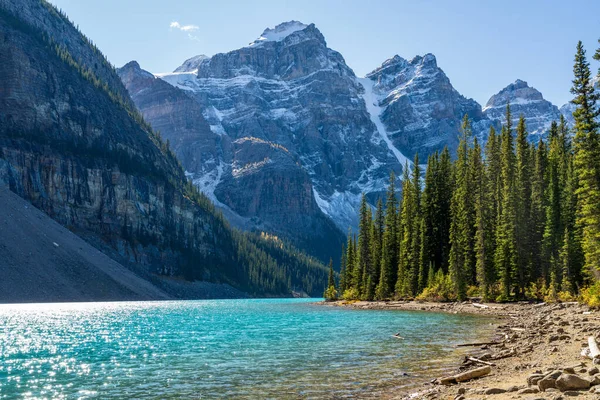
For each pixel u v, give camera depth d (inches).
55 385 948.0
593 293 2193.7
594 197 2169.0
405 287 4146.2
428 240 4254.4
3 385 950.4
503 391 663.8
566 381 615.5
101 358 1289.4
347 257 5561.0
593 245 2220.7
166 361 1226.0
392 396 768.9
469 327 1872.5
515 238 3260.3
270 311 3754.9
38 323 2458.2
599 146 2180.1
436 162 4650.6
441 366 1032.8
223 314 3344.0
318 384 898.1
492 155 4311.0
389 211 4977.9
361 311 3344.0
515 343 1259.8
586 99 2228.1
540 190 3496.6
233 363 1173.1
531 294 3139.8
